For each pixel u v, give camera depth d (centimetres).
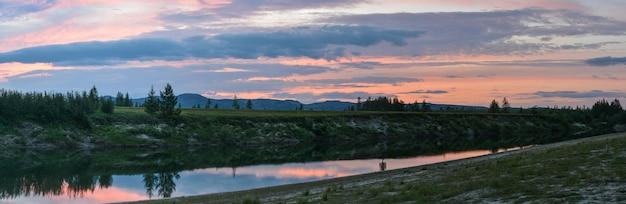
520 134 16800
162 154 8756
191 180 5384
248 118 12925
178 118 11788
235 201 2911
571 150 3656
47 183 5225
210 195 3794
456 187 2481
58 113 10350
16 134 9562
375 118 15938
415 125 16300
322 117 14575
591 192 1944
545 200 1892
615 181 2127
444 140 13425
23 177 5694
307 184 4150
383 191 2708
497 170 3042
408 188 2683
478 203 2022
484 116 18875
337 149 10088
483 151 8844
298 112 16412
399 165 6506
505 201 1986
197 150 9706
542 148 5303
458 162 4844
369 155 8388
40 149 9119
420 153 8625
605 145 3653
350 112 17538
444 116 17675
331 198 2669
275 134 12469
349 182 3906
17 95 10388
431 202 2156
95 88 14312
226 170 6306
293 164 6969
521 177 2564
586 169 2566
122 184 5141
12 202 4112
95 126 10531
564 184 2184
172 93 11800
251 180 5309
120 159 7812
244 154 8900
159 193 4506
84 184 5147
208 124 11988
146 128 10812
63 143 9588
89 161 7481
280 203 2644
